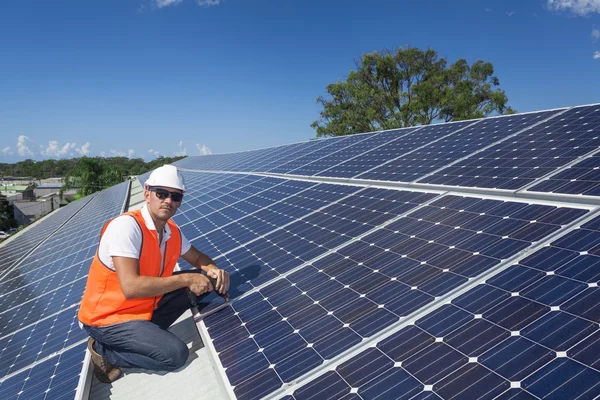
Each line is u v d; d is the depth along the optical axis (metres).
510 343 3.73
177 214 15.36
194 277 5.85
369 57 51.25
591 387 2.98
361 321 4.98
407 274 5.59
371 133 20.70
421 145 13.57
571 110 10.71
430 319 4.48
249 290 6.79
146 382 6.07
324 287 6.09
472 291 4.64
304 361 4.65
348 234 7.64
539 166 7.74
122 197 28.06
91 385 6.20
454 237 6.03
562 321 3.70
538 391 3.16
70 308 9.27
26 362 7.38
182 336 7.01
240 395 4.50
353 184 11.01
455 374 3.66
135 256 5.42
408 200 8.25
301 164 17.88
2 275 17.08
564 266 4.39
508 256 5.03
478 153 10.08
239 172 22.59
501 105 52.50
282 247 8.19
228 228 10.82
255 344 5.31
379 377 3.99
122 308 5.62
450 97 46.59
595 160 6.93
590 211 5.23
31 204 112.44
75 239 18.67
